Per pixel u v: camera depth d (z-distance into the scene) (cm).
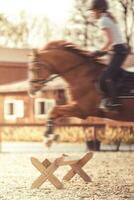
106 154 2594
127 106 1233
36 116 4269
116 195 1230
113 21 1225
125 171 1795
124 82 1227
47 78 1272
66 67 1255
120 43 1214
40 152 2759
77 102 1243
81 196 1216
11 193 1267
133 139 3142
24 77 5922
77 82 1246
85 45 6212
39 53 1269
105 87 1209
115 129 3128
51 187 1367
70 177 1477
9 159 2297
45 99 4122
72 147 3177
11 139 4041
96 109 1241
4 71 5828
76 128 3609
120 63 1211
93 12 1232
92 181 1492
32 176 1634
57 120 1251
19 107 4466
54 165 1347
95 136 2877
